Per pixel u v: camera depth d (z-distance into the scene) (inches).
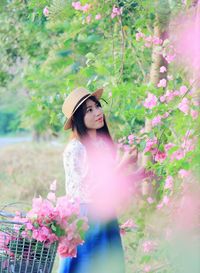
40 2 307.1
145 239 231.6
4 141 1428.4
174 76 280.1
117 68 295.7
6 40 405.7
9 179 570.3
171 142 240.5
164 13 283.9
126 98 269.6
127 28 299.3
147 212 234.4
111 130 335.9
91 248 216.8
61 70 370.3
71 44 320.8
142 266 245.8
